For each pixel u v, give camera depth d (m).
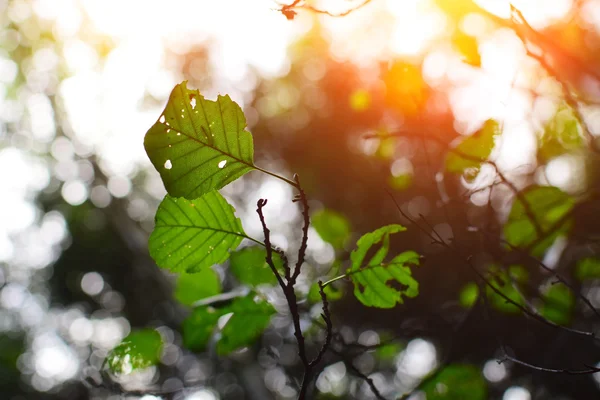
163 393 1.25
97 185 3.43
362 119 2.16
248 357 1.84
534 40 1.00
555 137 1.24
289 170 2.70
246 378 1.86
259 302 0.96
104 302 3.27
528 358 1.45
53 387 3.21
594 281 1.46
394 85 1.16
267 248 0.81
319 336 1.23
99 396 1.24
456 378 1.07
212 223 0.87
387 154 1.35
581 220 1.20
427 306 1.61
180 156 0.82
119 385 1.21
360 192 2.35
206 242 0.87
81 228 3.42
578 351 1.48
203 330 0.98
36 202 3.66
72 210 3.44
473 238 1.12
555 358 1.49
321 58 2.58
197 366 2.07
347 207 2.40
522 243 1.09
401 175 1.43
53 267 3.46
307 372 0.82
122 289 3.27
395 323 1.53
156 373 1.75
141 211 3.32
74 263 3.38
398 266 0.90
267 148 2.82
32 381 3.78
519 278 1.09
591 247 1.25
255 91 2.93
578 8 1.08
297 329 0.81
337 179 2.45
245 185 2.71
